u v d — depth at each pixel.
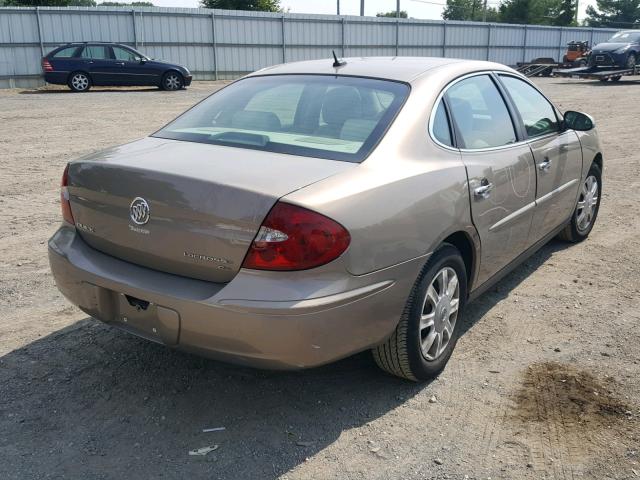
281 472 2.76
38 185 7.90
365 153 3.11
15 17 24.09
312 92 3.65
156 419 3.13
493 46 40.28
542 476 2.76
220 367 3.62
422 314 3.28
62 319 4.17
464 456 2.88
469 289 3.81
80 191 3.23
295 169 2.92
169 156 3.14
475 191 3.55
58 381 3.44
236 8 47.50
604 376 3.58
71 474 2.72
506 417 3.18
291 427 3.08
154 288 2.85
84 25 25.67
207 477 2.72
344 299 2.74
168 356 3.72
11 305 4.37
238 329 2.67
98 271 3.06
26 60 24.55
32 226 6.18
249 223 2.66
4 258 5.28
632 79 30.42
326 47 32.84
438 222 3.23
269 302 2.62
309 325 2.66
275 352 2.68
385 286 2.95
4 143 10.73
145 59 22.17
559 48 43.66
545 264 5.42
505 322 4.27
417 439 3.00
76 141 11.09
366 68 3.83
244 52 30.23
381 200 2.92
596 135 5.82
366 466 2.81
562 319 4.32
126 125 13.08
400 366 3.31
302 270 2.65
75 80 21.39
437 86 3.65
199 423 3.11
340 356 2.87
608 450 2.93
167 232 2.86
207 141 3.37
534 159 4.36
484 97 4.09
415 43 36.53
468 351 3.86
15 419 3.09
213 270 2.78
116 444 2.93
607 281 5.04
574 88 24.31
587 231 6.05
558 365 3.69
